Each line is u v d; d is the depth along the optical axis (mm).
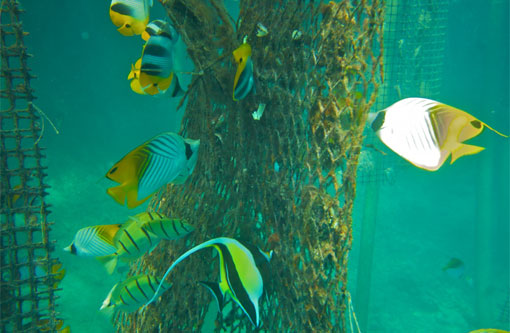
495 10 8391
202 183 2434
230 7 11914
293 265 2074
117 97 18391
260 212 2271
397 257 13555
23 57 2070
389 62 5652
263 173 2205
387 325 10250
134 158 1770
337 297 2020
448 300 11414
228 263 1659
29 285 2168
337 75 2021
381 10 1851
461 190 19188
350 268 11641
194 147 2031
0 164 2061
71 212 10961
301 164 2127
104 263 2607
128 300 2371
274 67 2146
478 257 9375
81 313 7191
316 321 2020
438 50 6371
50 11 16344
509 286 12797
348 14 2002
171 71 2043
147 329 2504
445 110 1302
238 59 1848
